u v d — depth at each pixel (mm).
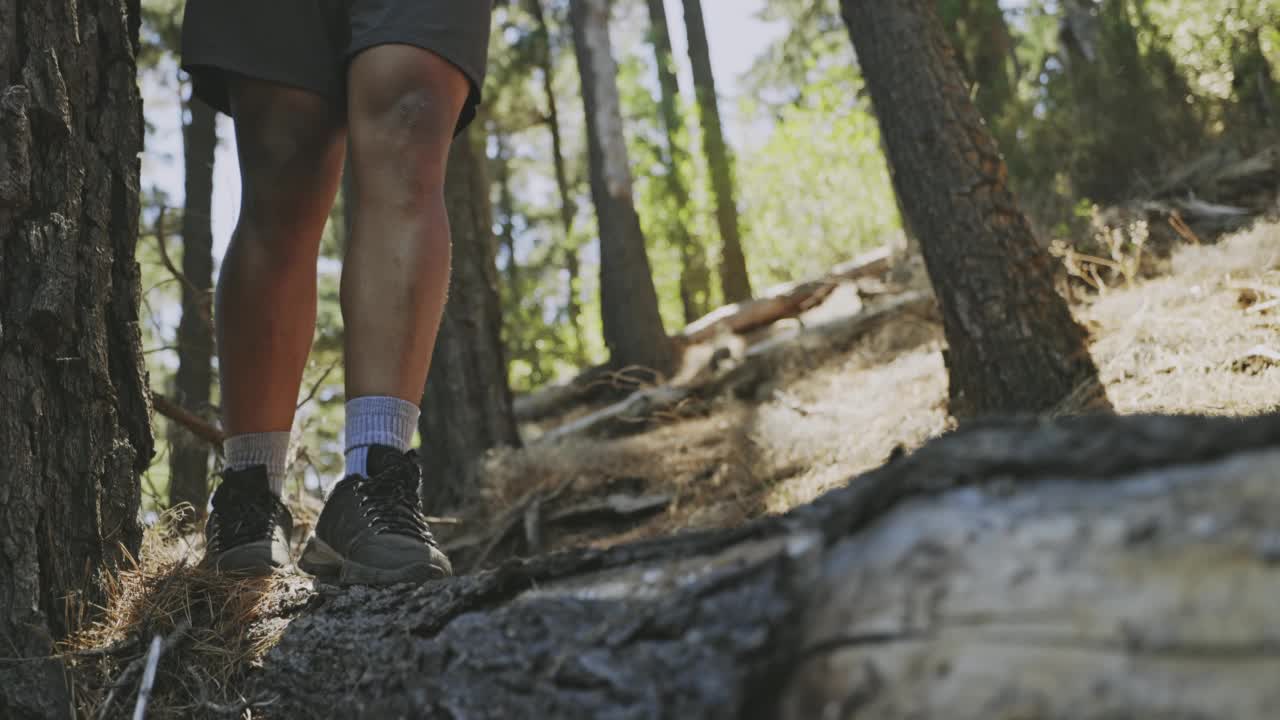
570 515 4473
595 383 7395
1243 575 437
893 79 4223
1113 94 6254
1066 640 467
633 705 681
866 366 5262
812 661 583
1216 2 6367
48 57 1384
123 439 1433
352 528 1347
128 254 1503
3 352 1283
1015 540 529
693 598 703
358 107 1454
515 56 11172
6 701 1166
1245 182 5387
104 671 1251
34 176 1356
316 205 1593
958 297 3975
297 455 2768
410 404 1424
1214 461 522
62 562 1294
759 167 11922
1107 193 6008
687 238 12344
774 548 706
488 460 5207
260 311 1567
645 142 12883
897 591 554
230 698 1234
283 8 1521
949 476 609
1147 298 4004
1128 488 533
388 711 945
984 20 6809
